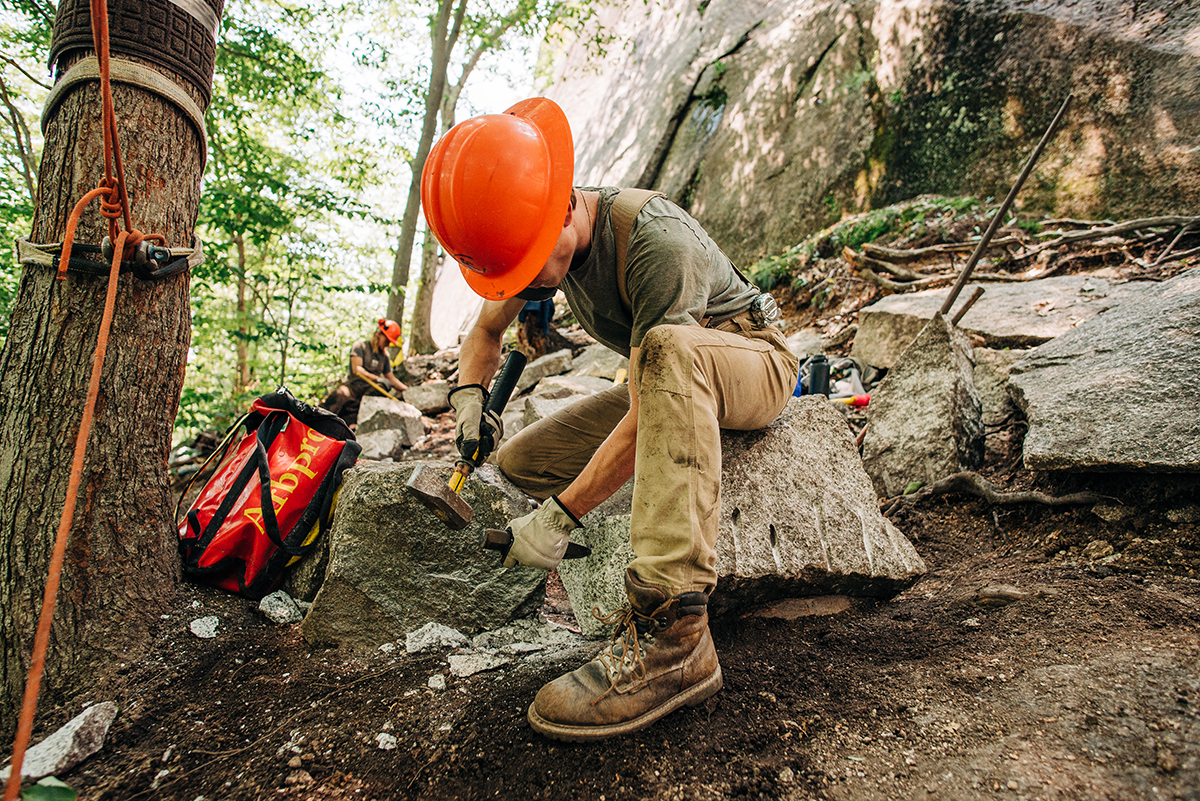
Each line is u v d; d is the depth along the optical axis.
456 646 1.94
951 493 2.83
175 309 2.06
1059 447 2.25
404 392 7.25
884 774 1.28
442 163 1.63
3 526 1.77
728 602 1.94
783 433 2.13
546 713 1.45
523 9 11.20
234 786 1.38
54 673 1.70
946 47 7.33
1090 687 1.39
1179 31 5.78
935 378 3.10
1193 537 1.97
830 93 8.46
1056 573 2.03
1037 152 3.07
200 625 1.97
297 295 9.01
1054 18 6.52
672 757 1.41
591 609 2.00
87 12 1.94
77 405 1.85
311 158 9.44
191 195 2.12
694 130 10.29
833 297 6.55
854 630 1.94
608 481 1.63
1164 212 5.46
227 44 6.80
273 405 2.37
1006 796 1.16
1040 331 3.88
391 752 1.47
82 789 1.38
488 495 2.09
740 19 10.93
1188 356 2.33
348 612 1.97
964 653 1.67
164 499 2.05
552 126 1.73
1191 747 1.16
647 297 1.61
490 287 1.74
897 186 7.50
